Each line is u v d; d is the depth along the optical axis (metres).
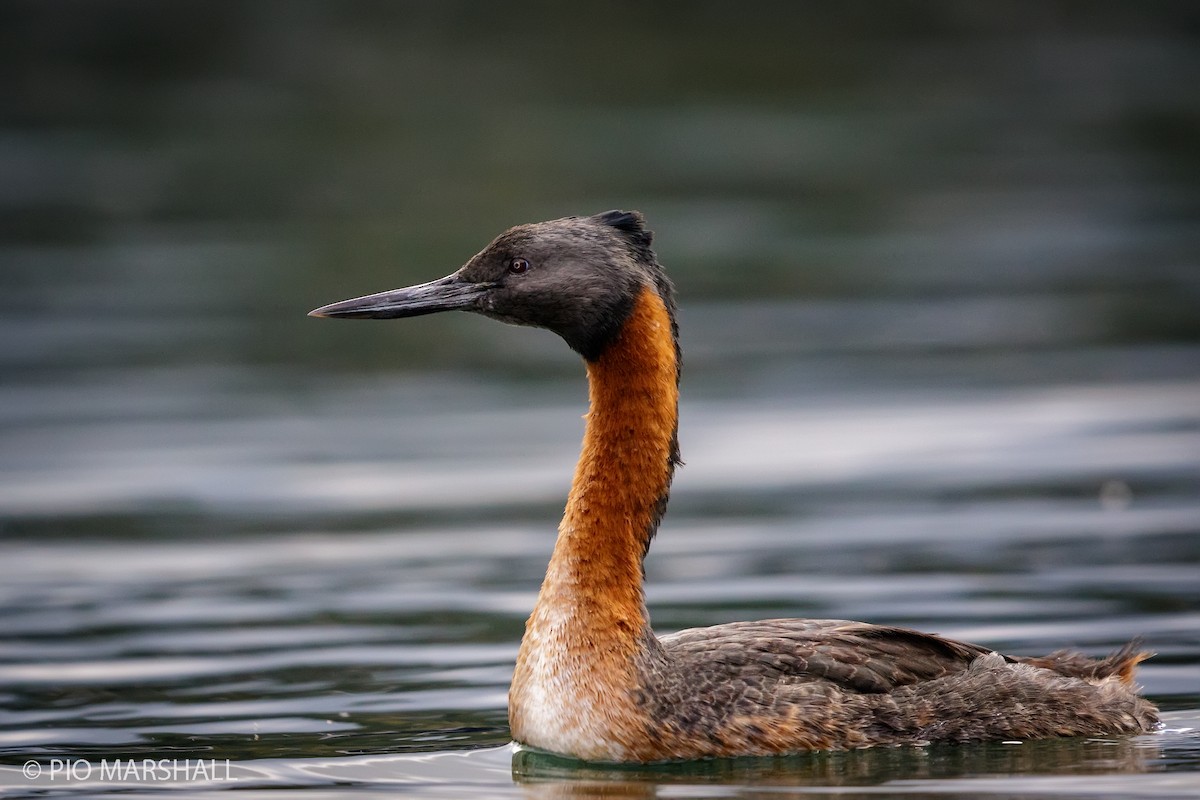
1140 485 16.08
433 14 38.78
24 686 11.12
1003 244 27.97
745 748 9.38
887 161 33.12
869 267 26.66
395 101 35.19
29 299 24.91
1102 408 19.03
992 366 21.06
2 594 13.43
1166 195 31.00
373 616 12.74
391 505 16.11
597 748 9.34
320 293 25.02
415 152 32.47
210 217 29.38
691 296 25.47
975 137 34.69
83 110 34.69
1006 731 9.73
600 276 9.76
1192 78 38.94
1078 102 37.41
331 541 14.91
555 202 29.67
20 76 36.00
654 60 37.97
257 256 27.03
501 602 13.05
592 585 9.52
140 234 28.47
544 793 8.84
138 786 9.01
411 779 9.12
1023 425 18.48
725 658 9.65
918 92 37.59
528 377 21.62
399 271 25.81
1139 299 24.27
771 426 18.81
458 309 9.96
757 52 38.84
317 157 32.22
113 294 25.20
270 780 9.11
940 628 11.98
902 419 18.86
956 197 30.80
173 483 16.95
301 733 10.07
